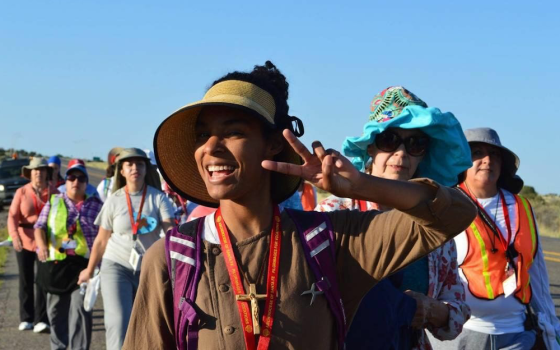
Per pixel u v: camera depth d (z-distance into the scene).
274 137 2.42
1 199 29.75
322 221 2.39
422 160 4.06
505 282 4.66
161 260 2.37
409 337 3.21
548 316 4.88
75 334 7.05
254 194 2.37
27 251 9.09
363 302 2.90
